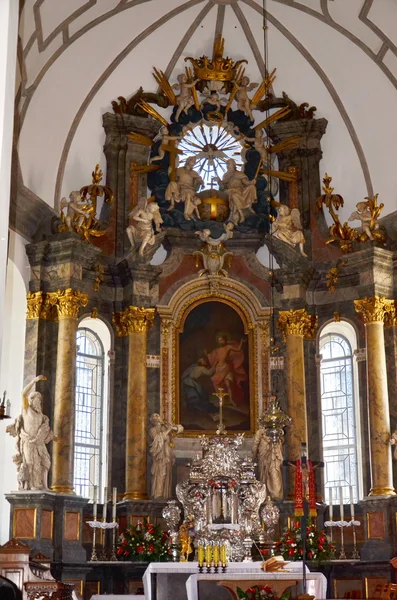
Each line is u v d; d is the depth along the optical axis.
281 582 14.51
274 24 22.41
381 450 20.17
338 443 21.86
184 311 22.03
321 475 21.08
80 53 21.41
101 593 19.55
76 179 22.22
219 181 23.08
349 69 22.45
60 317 20.33
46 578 16.05
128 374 21.11
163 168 22.94
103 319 21.62
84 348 21.75
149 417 21.08
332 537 20.62
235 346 21.94
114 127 22.67
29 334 20.27
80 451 21.03
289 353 21.44
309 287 22.30
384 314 21.34
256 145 23.14
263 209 22.84
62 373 19.92
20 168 20.34
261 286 22.22
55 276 20.66
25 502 18.58
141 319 21.34
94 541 19.48
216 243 22.28
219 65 23.19
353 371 21.98
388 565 19.28
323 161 23.16
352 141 22.95
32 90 20.45
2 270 7.45
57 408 19.77
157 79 22.91
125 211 22.36
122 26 21.69
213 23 22.64
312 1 21.34
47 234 21.03
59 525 19.05
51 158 21.55
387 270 21.56
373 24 21.05
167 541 19.41
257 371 21.72
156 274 21.67
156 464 20.50
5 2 7.66
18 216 20.33
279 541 19.42
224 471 19.75
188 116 23.28
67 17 20.05
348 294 22.00
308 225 22.72
